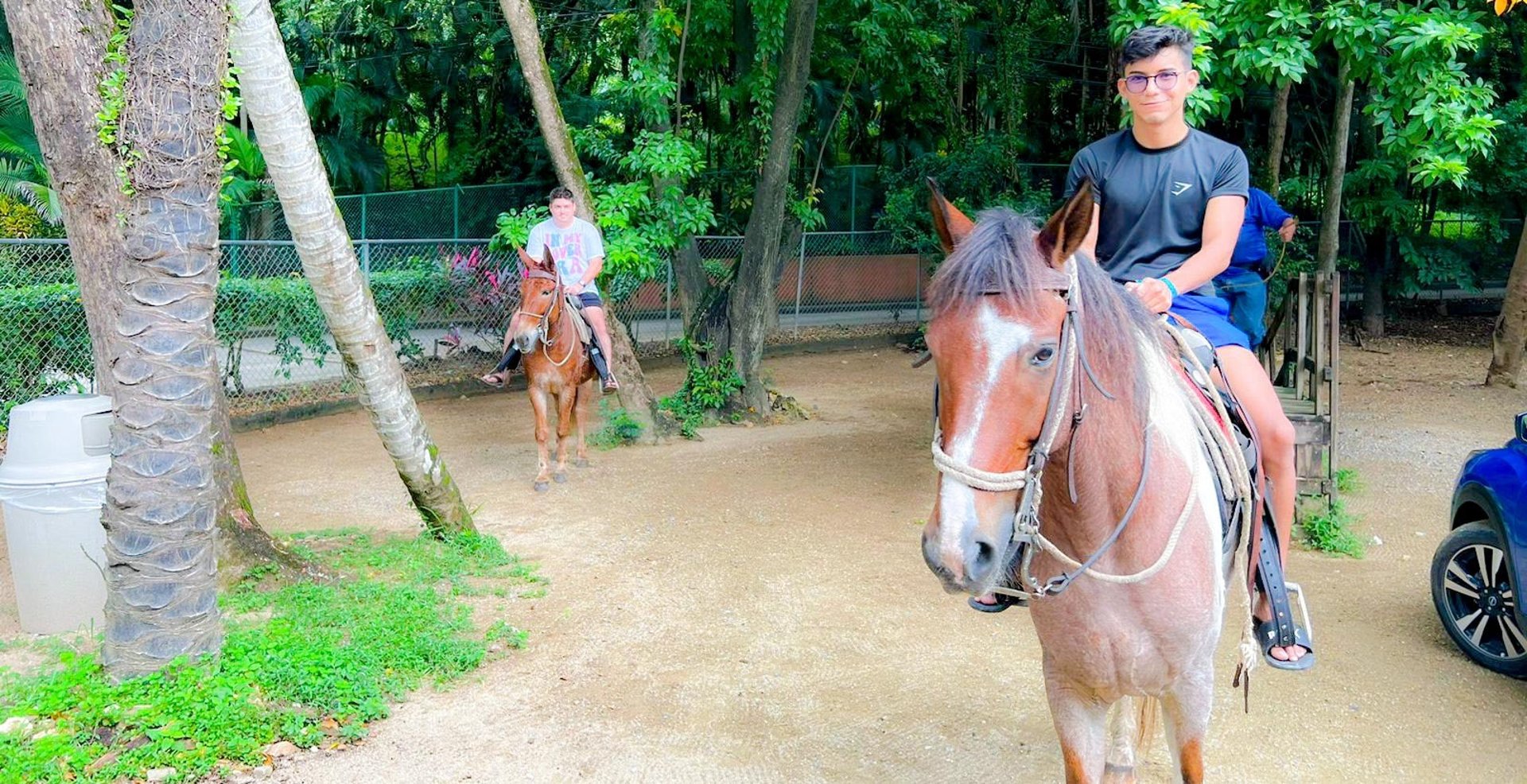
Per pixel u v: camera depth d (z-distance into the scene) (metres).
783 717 4.82
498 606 6.23
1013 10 19.36
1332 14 7.30
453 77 22.95
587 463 9.89
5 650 5.43
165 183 4.70
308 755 4.44
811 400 13.43
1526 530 4.87
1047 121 22.78
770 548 7.37
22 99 14.31
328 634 5.49
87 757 4.16
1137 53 3.46
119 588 4.83
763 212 11.62
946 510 2.30
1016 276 2.33
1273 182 14.66
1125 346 2.64
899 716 4.81
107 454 5.83
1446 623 5.51
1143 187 3.59
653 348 16.61
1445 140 7.51
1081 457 2.61
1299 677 5.17
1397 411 12.30
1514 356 13.62
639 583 6.66
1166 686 2.92
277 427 11.84
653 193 11.70
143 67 4.67
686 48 13.70
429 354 14.68
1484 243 19.47
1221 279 6.88
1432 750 4.43
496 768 4.36
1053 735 4.62
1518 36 17.09
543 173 21.31
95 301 5.78
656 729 4.71
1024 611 6.20
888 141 23.05
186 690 4.62
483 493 8.93
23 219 14.41
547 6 20.45
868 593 6.46
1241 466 3.13
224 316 12.22
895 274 20.09
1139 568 2.74
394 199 19.06
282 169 5.88
